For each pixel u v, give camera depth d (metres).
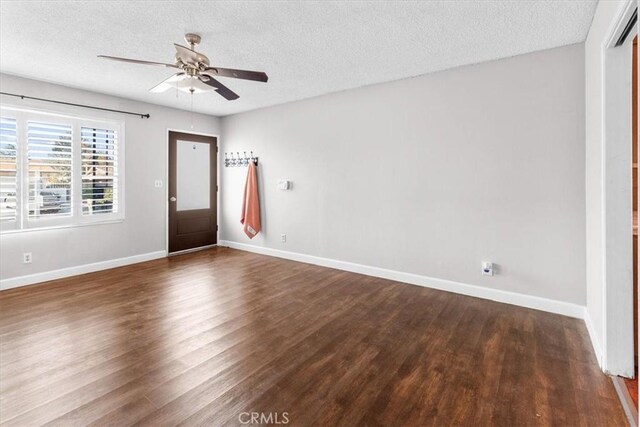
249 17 2.32
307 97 4.46
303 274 4.10
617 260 1.95
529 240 3.02
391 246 3.88
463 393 1.80
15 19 2.35
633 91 2.09
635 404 1.68
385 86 3.80
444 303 3.14
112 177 4.37
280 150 4.89
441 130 3.45
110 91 4.14
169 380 1.89
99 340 2.36
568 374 1.98
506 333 2.52
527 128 2.98
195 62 2.37
